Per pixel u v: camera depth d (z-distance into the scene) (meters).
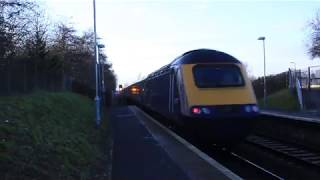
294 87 57.38
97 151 18.00
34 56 31.84
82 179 11.88
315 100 51.28
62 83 43.97
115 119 39.59
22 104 18.28
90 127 26.53
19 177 9.74
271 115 29.84
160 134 24.91
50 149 13.05
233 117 19.62
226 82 20.44
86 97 57.78
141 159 16.67
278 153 21.88
